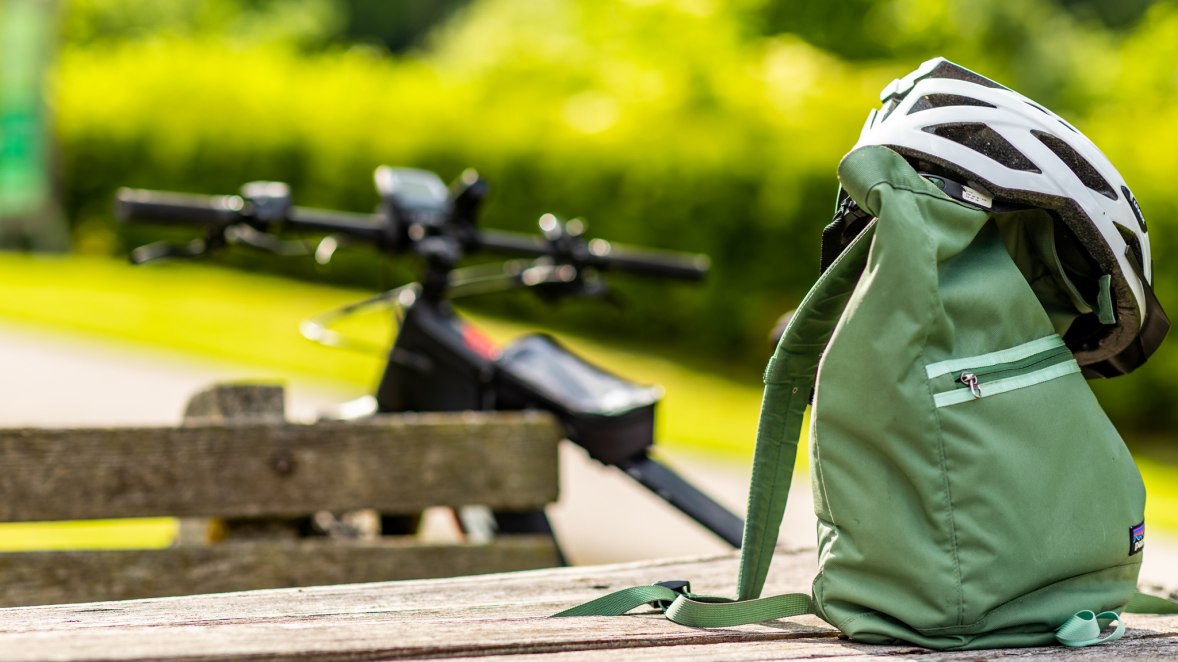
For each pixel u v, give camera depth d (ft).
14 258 56.18
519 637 6.14
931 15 71.51
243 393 12.15
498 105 56.18
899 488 6.19
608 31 62.39
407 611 7.12
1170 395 44.68
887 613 6.27
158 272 54.60
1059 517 6.38
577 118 54.19
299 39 110.83
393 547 11.48
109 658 5.22
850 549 6.33
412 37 149.18
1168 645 6.63
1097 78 84.12
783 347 6.75
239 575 10.94
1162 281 44.39
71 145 58.03
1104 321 7.11
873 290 6.12
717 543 24.14
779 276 50.08
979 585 6.16
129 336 39.96
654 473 11.84
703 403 42.01
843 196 7.08
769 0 69.05
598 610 7.08
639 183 50.88
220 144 56.54
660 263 14.73
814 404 6.41
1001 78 72.69
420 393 13.14
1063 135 6.90
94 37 89.40
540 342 13.07
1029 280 7.30
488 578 8.75
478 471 11.89
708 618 6.72
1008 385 6.36
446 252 13.12
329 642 5.73
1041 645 6.48
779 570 9.50
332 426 11.46
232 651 5.40
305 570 11.14
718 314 50.75
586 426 12.00
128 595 10.59
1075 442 6.51
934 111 6.84
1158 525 29.81
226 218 12.29
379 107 55.47
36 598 10.32
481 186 13.69
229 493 11.05
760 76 57.26
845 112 53.21
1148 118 48.52
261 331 42.83
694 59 57.72
